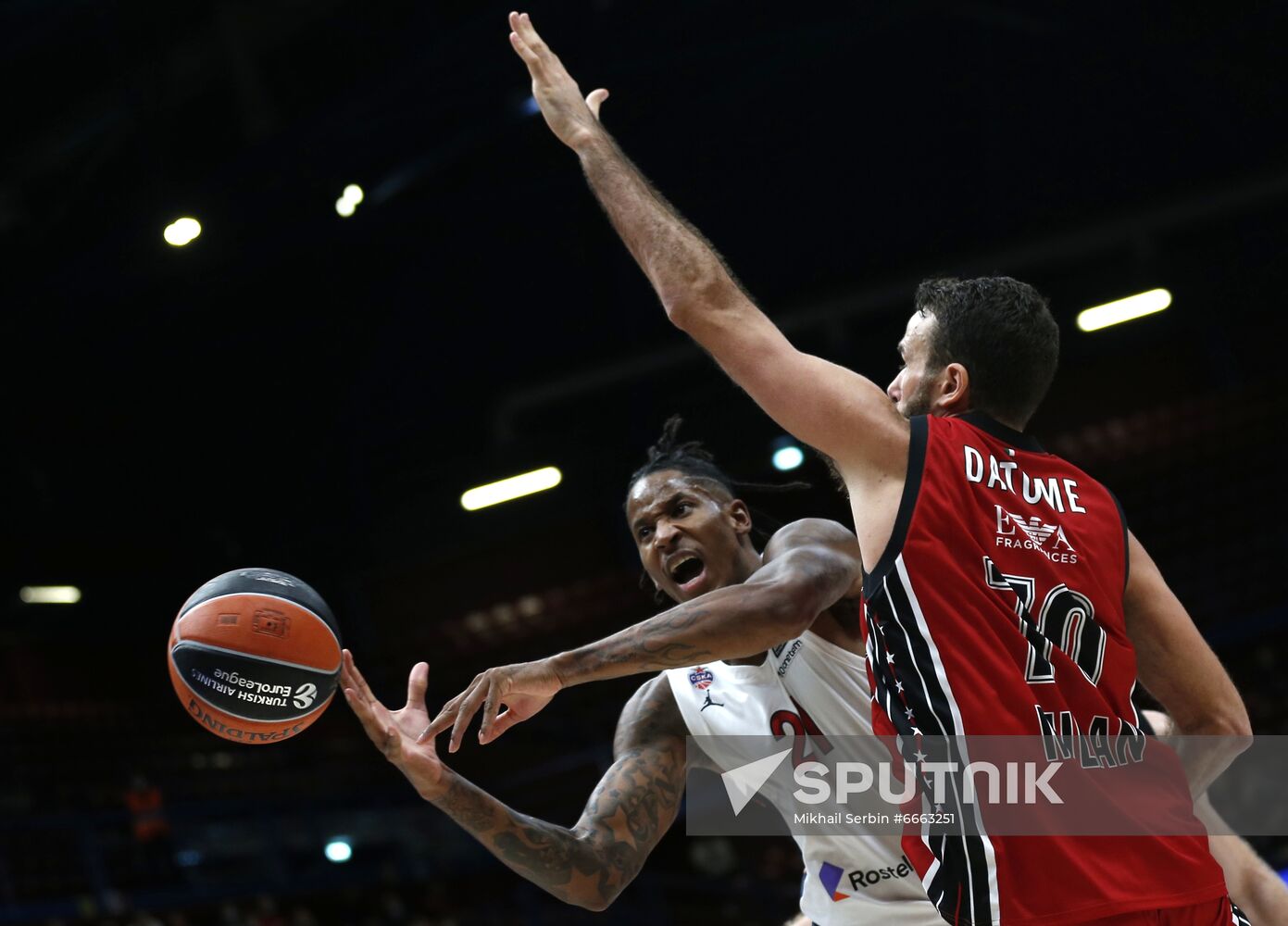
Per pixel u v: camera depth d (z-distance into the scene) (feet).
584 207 61.11
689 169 61.57
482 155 55.16
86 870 39.73
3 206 47.88
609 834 8.16
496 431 62.08
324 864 44.01
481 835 7.41
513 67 47.62
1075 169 60.80
